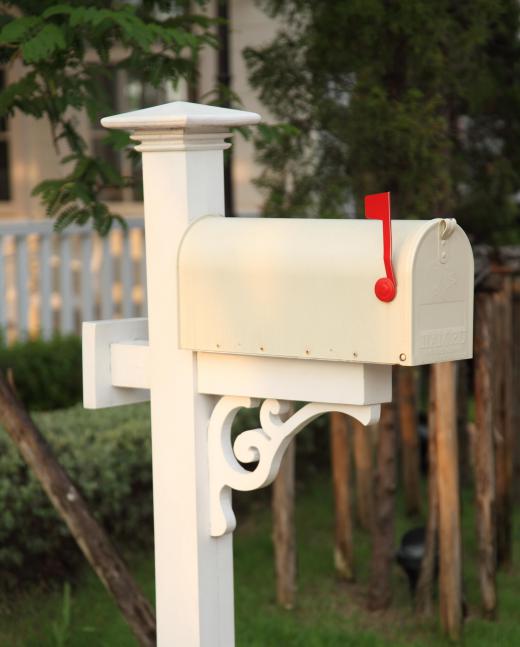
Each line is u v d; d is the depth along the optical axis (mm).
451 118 16188
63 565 13570
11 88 9469
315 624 13023
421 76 13680
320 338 6180
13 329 22703
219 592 7133
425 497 18359
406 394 16891
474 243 18531
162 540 7121
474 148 17141
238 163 28172
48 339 22125
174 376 6941
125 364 7281
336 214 13461
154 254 6953
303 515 17469
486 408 13070
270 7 14586
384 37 13164
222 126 6910
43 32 8641
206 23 10484
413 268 5816
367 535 16516
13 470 12797
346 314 6070
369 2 12484
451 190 14539
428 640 12688
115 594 9672
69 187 9766
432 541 13172
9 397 9484
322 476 19656
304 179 13875
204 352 6816
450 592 12484
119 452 14227
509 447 15141
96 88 10227
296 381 6434
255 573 14734
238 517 17234
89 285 22859
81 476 13516
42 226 21984
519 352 18250
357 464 16641
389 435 13500
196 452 6930
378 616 13422
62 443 13969
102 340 7312
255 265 6398
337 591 14211
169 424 7000
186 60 10398
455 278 6039
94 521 9648
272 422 6629
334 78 13719
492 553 13172
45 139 28297
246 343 6492
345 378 6227
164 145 6852
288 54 13914
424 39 12859
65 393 19625
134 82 28219
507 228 18844
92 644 11914
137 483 14625
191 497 6965
